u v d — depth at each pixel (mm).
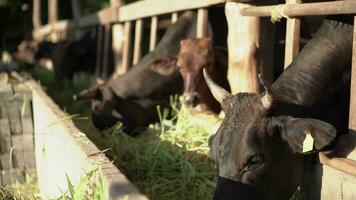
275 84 4465
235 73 5898
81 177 3955
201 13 7000
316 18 7367
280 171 3988
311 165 4441
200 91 6727
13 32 24031
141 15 9320
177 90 7469
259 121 3930
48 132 6055
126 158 6082
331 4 4117
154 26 8891
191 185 5219
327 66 4492
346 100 4617
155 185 5223
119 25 11234
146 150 6070
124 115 7453
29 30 24078
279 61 6277
